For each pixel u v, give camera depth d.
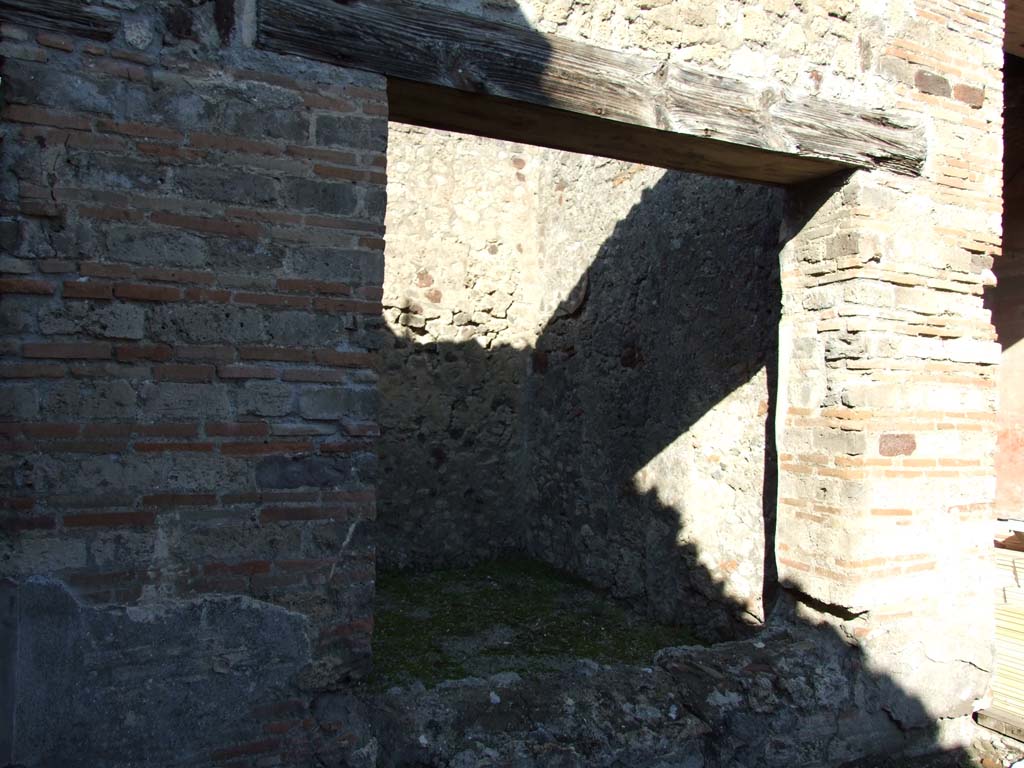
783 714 3.32
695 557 5.03
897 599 3.53
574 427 6.48
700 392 5.00
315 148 2.61
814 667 3.51
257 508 2.54
